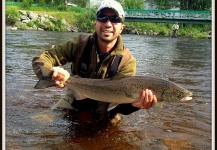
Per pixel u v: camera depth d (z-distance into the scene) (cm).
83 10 1609
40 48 487
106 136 129
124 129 139
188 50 613
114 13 134
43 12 1477
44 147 115
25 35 830
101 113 145
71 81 131
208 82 256
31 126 136
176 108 173
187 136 132
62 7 1645
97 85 132
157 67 340
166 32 1636
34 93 192
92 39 143
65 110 162
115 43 142
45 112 156
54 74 124
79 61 144
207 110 171
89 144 120
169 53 525
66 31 1466
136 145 121
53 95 190
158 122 150
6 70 266
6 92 189
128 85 127
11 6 1520
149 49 592
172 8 2072
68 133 131
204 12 1416
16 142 118
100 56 142
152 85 125
